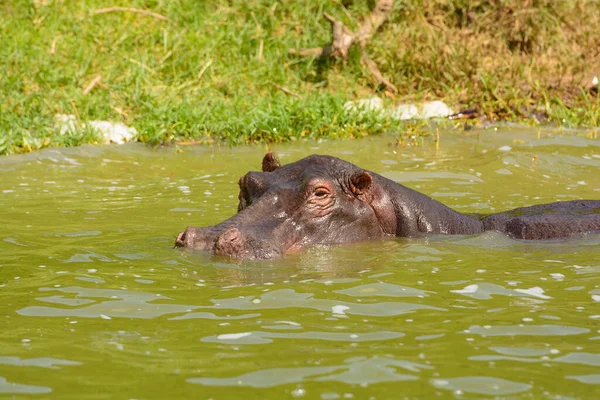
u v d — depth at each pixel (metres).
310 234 28.47
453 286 24.11
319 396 16.62
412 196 30.83
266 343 19.55
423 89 65.56
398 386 17.11
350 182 29.50
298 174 29.42
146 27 69.31
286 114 56.28
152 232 31.31
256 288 23.72
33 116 54.59
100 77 60.75
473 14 73.00
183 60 65.44
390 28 71.81
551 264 26.69
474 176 42.97
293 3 74.12
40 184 41.62
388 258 27.16
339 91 64.06
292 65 67.81
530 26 71.12
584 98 61.22
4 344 19.45
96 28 67.88
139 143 53.00
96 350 19.08
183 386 17.08
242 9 72.69
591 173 44.09
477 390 16.92
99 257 27.31
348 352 18.95
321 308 22.06
